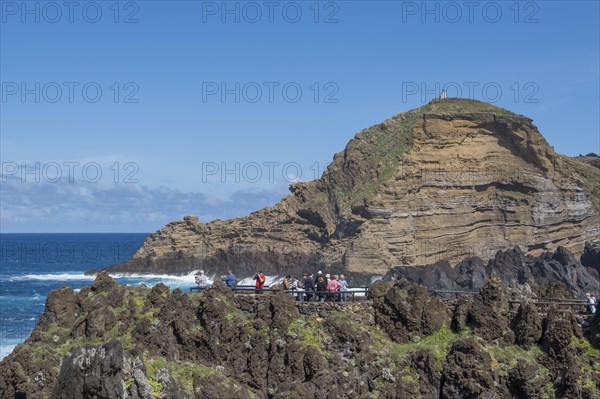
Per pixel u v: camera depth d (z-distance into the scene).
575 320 35.38
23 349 36.00
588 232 194.25
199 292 39.50
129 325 36.72
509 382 34.12
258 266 190.62
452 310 37.22
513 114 195.00
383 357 35.16
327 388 34.00
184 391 32.94
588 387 33.28
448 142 189.62
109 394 31.48
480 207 186.75
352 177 194.88
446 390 33.94
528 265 147.62
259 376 35.06
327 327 35.91
